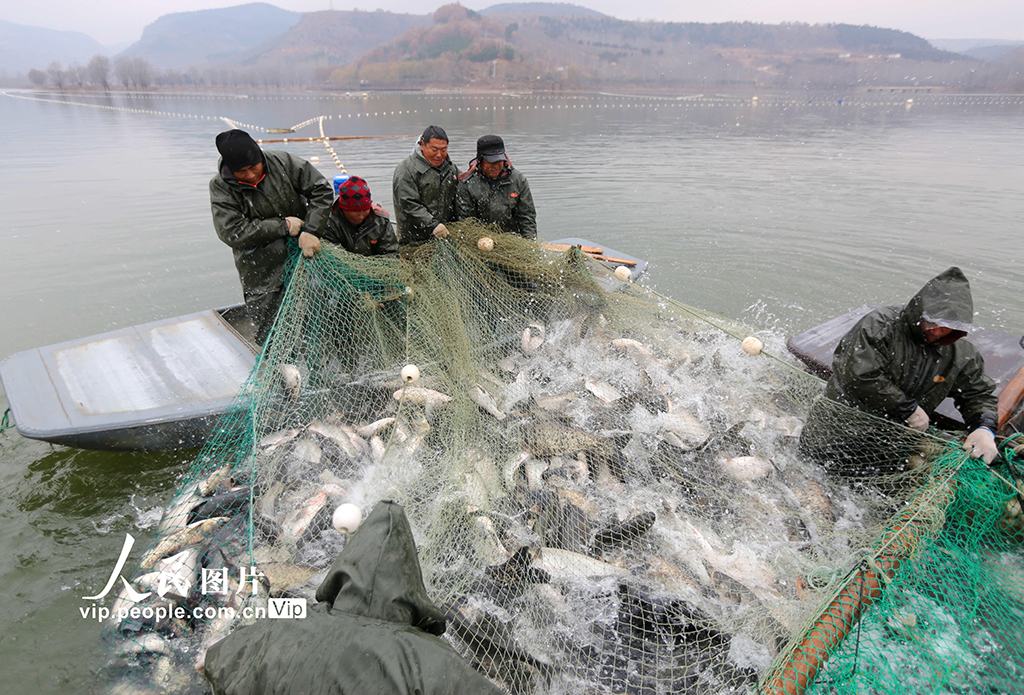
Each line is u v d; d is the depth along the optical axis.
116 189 15.27
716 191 15.23
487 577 3.37
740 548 3.66
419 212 5.84
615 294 6.18
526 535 3.71
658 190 15.26
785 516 3.96
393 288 5.45
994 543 3.71
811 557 3.58
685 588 3.40
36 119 38.91
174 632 3.25
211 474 4.23
